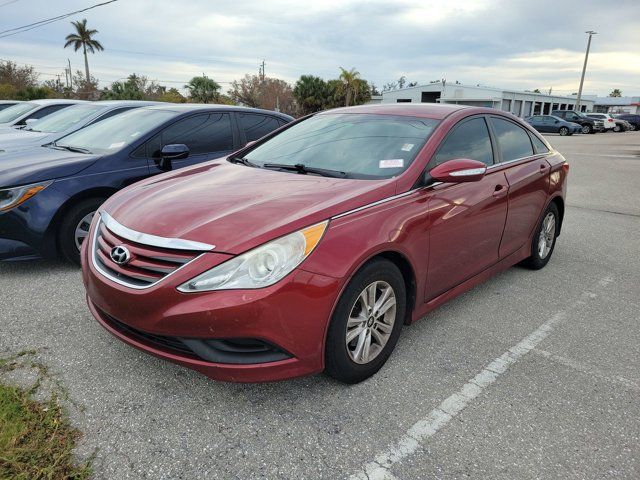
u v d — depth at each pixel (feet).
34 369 9.15
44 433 7.43
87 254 9.25
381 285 9.00
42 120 28.40
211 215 8.36
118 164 14.88
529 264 15.33
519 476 7.03
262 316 7.45
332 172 10.41
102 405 8.21
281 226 7.84
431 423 8.08
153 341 8.15
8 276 13.67
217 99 137.90
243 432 7.73
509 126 13.67
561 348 10.72
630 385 9.38
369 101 140.56
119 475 6.77
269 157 11.87
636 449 7.65
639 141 81.61
